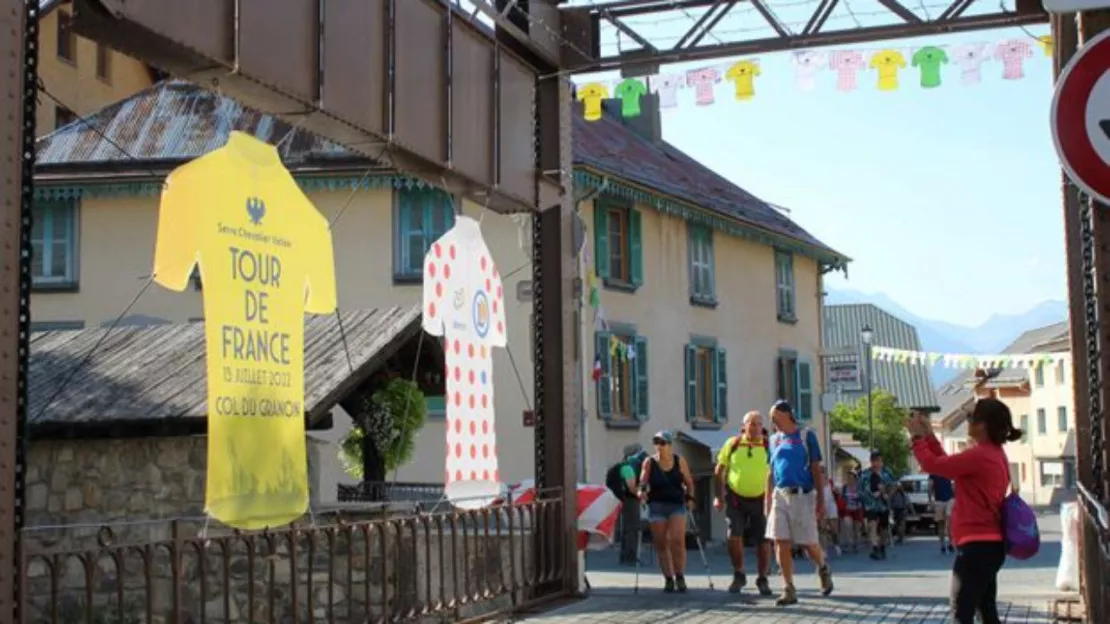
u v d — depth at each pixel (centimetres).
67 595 1302
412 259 2744
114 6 704
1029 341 8394
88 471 1394
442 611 1022
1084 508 1017
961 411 917
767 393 3812
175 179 747
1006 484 796
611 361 2928
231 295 782
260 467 801
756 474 1421
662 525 1440
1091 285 855
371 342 1467
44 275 2781
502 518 1228
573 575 1267
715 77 1235
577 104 3512
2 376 616
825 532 2577
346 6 945
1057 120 630
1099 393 819
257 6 837
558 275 1275
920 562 2395
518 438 2694
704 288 3459
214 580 1271
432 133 1066
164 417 1331
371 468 1633
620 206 3089
